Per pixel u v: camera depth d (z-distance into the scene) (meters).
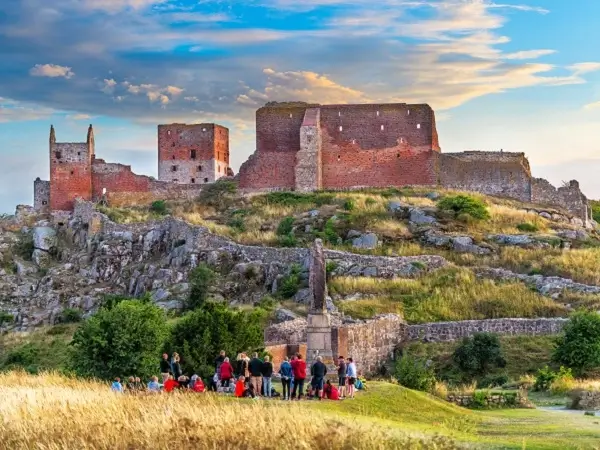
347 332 62.81
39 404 36.22
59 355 80.69
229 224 104.19
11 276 104.88
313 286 50.59
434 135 116.12
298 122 116.25
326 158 115.88
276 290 84.00
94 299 95.00
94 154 120.75
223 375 44.66
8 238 112.94
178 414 33.75
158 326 55.66
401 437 31.92
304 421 32.25
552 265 87.56
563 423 41.84
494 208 104.00
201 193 118.50
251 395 41.88
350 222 99.00
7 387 42.84
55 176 118.12
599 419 43.91
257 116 117.00
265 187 116.00
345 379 44.53
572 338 62.94
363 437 31.06
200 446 30.47
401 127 115.31
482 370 64.44
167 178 126.56
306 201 108.62
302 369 42.12
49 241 109.88
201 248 94.62
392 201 104.88
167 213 112.00
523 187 113.06
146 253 100.75
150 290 92.25
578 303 76.69
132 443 31.17
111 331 54.66
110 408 35.19
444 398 51.41
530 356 65.75
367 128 115.75
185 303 84.44
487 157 114.44
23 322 93.44
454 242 93.06
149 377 53.94
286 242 95.25
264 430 31.53
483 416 44.72
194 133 126.56
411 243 94.25
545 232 99.12
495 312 75.06
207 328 53.94
